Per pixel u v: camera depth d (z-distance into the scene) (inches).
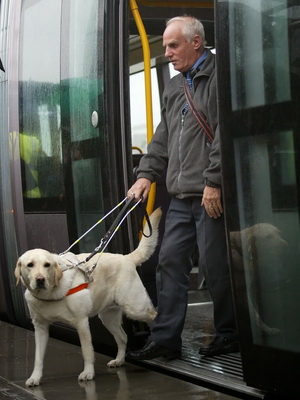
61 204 249.0
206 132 203.8
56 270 195.6
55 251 254.7
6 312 301.9
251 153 165.9
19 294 287.3
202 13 312.3
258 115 164.1
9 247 287.9
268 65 161.6
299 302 158.2
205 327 259.3
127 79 224.2
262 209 164.7
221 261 205.9
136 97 369.1
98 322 235.6
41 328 205.0
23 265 195.5
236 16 168.6
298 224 157.4
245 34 166.6
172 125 212.8
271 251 163.5
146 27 309.7
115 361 218.2
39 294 196.2
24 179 271.9
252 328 168.9
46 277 192.4
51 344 257.3
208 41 319.3
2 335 278.5
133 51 360.2
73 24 241.4
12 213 281.1
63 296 198.4
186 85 209.3
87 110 232.8
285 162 158.9
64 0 247.6
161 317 212.7
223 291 208.1
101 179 227.3
